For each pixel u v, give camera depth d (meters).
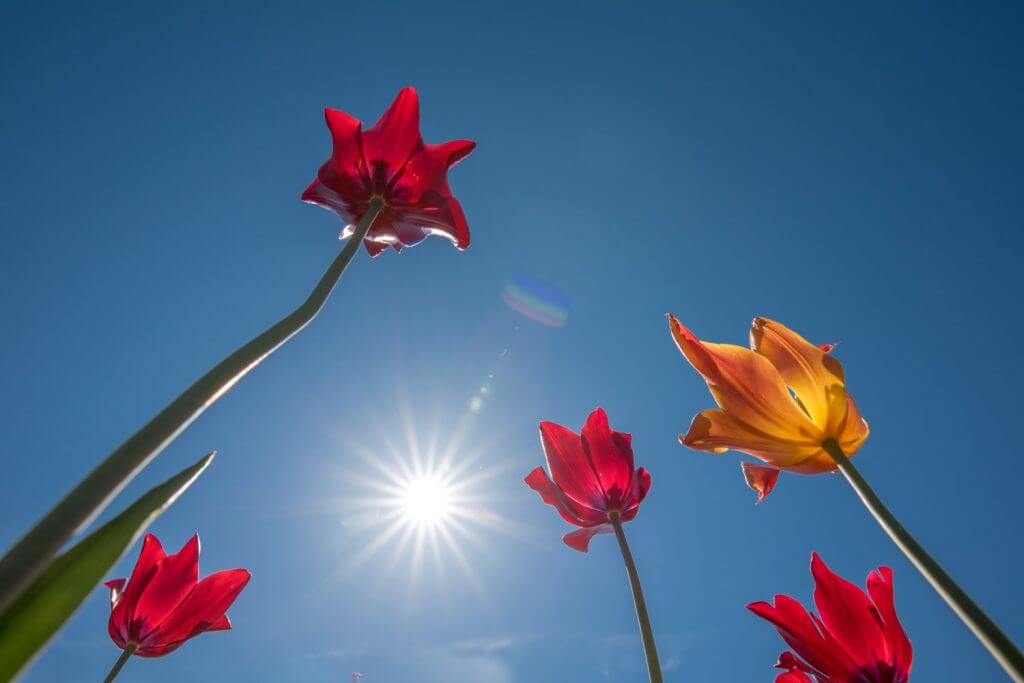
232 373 0.13
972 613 0.14
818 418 0.22
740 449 0.23
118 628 0.33
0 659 0.13
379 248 0.29
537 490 0.36
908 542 0.16
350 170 0.28
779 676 0.29
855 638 0.26
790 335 0.24
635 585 0.27
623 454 0.35
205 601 0.34
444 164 0.28
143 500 0.16
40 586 0.14
